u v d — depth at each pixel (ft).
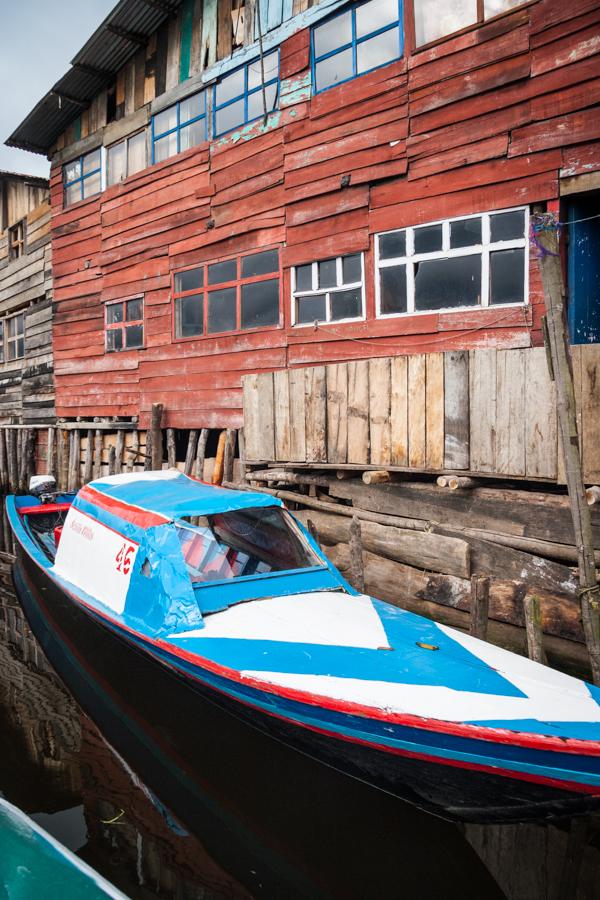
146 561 16.66
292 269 29.63
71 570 20.79
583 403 16.55
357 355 27.14
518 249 22.59
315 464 23.79
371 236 26.55
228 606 15.52
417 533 20.08
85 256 42.60
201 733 16.44
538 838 12.44
